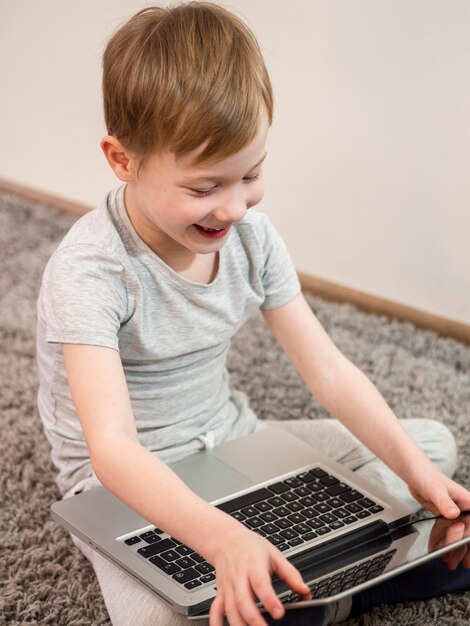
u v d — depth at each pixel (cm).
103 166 221
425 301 178
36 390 155
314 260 193
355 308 186
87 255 101
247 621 78
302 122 184
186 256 107
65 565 114
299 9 176
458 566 100
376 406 113
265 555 81
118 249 103
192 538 85
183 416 116
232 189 92
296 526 101
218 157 88
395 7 163
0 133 245
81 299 99
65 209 233
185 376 113
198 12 95
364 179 179
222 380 123
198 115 87
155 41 92
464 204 166
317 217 189
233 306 113
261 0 181
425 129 167
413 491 108
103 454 91
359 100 174
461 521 101
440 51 160
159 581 93
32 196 241
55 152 232
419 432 125
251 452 116
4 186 248
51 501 127
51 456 126
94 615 106
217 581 82
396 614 104
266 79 93
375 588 104
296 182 190
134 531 101
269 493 108
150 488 88
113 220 104
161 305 107
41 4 219
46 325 102
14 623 104
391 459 110
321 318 181
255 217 114
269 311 119
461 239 169
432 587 106
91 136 220
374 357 167
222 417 121
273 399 154
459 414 148
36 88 229
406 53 165
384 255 181
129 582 98
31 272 199
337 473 113
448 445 125
